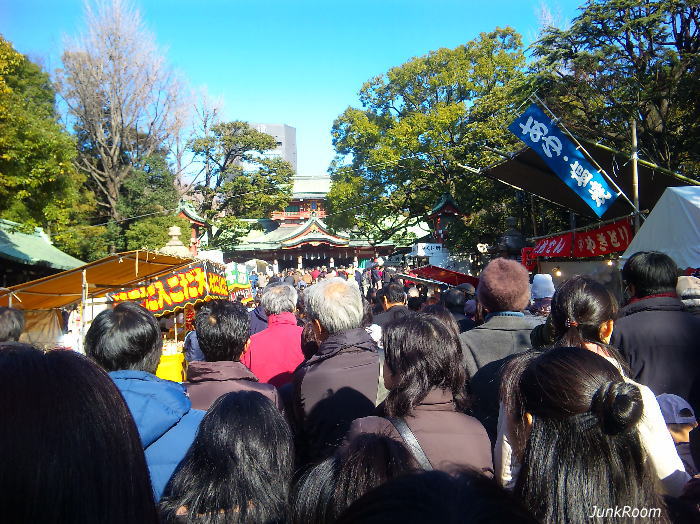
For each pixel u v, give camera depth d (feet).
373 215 105.40
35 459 2.62
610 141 47.70
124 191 110.22
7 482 2.56
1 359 2.79
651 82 43.50
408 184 97.40
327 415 8.38
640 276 9.86
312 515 4.23
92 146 109.91
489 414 8.70
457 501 2.63
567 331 7.39
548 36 47.88
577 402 4.24
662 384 9.07
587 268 46.96
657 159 46.34
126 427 3.07
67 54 102.89
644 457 4.25
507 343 9.45
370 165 97.91
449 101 101.45
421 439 6.12
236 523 5.23
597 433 4.13
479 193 80.07
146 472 3.16
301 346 12.32
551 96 47.11
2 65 40.29
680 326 9.27
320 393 8.52
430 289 32.12
